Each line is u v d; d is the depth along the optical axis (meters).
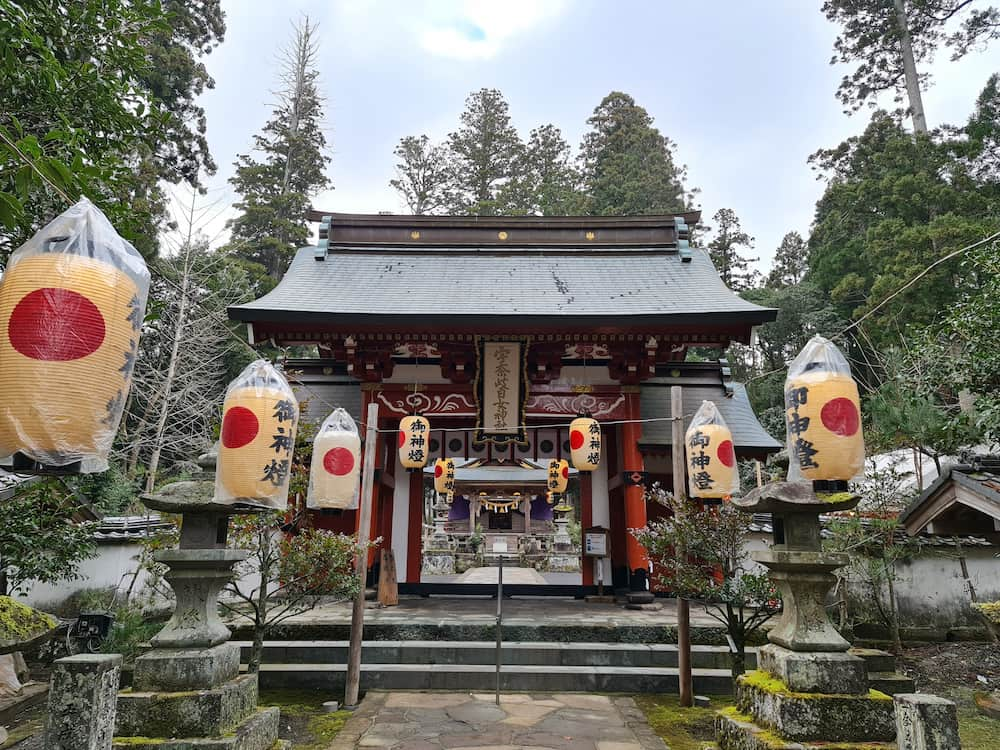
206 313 19.83
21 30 5.18
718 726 5.64
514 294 13.12
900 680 6.88
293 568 7.24
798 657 5.03
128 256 3.49
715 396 14.61
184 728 4.34
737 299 12.60
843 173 33.88
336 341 12.54
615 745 6.28
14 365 3.06
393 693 8.16
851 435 4.99
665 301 12.67
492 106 44.56
